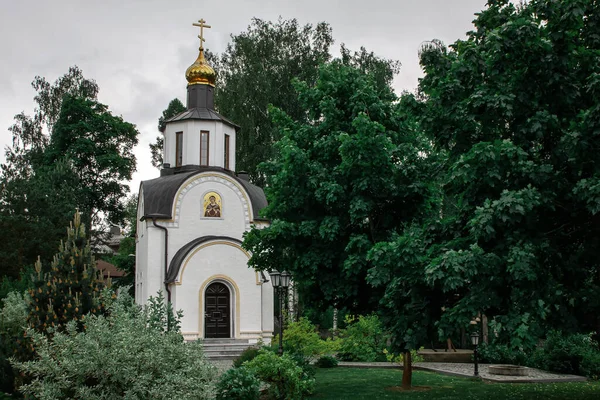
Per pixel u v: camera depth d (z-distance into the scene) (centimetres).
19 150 5003
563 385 1852
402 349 1242
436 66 1206
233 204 3012
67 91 5112
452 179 1091
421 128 1211
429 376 2034
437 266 998
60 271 1315
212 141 3164
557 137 1103
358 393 1600
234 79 3569
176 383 888
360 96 1569
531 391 1650
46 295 1272
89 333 916
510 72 1111
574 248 1137
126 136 5006
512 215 970
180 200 2933
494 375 2125
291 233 1509
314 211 1583
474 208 1103
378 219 1605
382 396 1548
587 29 1091
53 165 4609
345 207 1544
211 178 2991
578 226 1091
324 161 1584
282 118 1730
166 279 2816
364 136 1391
